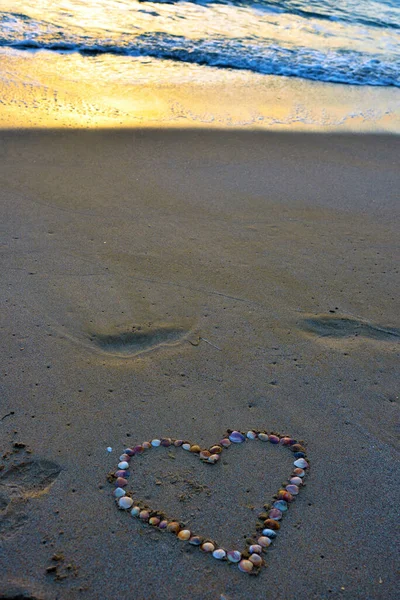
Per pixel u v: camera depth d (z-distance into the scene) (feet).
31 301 5.52
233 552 3.51
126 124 9.99
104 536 3.54
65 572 3.32
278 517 3.75
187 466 4.08
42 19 14.75
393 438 4.39
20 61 12.25
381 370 5.04
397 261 6.68
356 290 6.10
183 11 16.96
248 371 4.94
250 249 6.70
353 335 5.46
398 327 5.59
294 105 11.78
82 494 3.79
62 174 8.02
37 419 4.30
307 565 3.47
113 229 6.84
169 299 5.74
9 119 9.61
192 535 3.60
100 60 12.89
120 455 4.09
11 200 7.22
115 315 5.45
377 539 3.65
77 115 10.12
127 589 3.27
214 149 9.39
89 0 16.70
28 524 3.56
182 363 4.97
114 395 4.58
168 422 4.40
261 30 16.25
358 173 9.00
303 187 8.36
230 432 4.36
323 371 4.99
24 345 4.98
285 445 4.29
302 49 15.20
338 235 7.14
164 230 6.93
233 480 4.00
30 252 6.25
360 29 17.46
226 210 7.51
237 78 12.89
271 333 5.41
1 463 3.93
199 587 3.31
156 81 12.17
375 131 10.90
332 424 4.49
